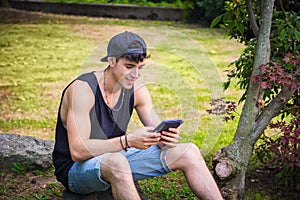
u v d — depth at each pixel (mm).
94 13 13398
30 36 10617
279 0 3896
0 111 5984
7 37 10477
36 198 3660
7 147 4117
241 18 4004
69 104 2914
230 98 6512
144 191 3824
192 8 12023
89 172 2879
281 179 4023
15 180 3938
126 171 2818
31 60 8680
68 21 12406
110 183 2893
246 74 3896
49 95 6715
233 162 3412
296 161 3424
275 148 3520
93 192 3053
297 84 3271
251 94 3480
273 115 3451
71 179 2969
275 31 3852
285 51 3809
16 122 5594
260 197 3793
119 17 13211
